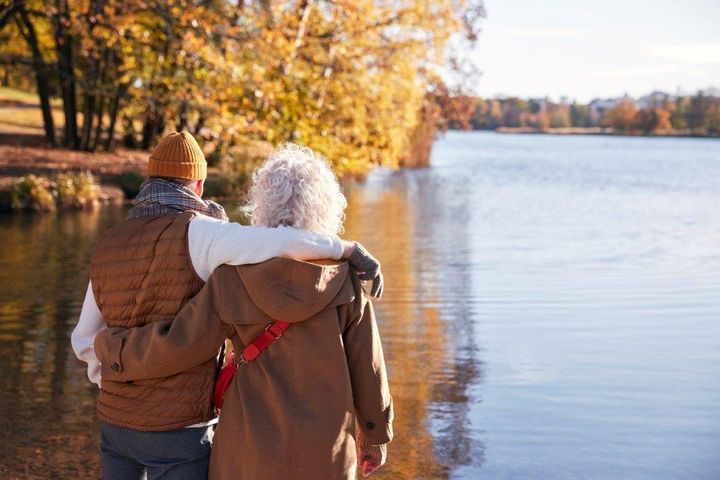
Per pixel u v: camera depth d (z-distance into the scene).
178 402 2.62
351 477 2.54
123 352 2.61
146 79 17.06
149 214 2.74
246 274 2.53
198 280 2.63
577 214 22.19
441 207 23.72
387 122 20.28
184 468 2.66
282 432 2.50
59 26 25.02
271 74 14.09
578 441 5.16
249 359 2.56
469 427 5.41
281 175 2.63
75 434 5.24
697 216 21.88
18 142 30.81
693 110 151.00
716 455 4.94
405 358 7.14
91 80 26.39
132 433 2.65
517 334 8.07
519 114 174.12
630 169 50.56
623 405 5.85
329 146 14.69
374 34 20.23
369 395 2.62
